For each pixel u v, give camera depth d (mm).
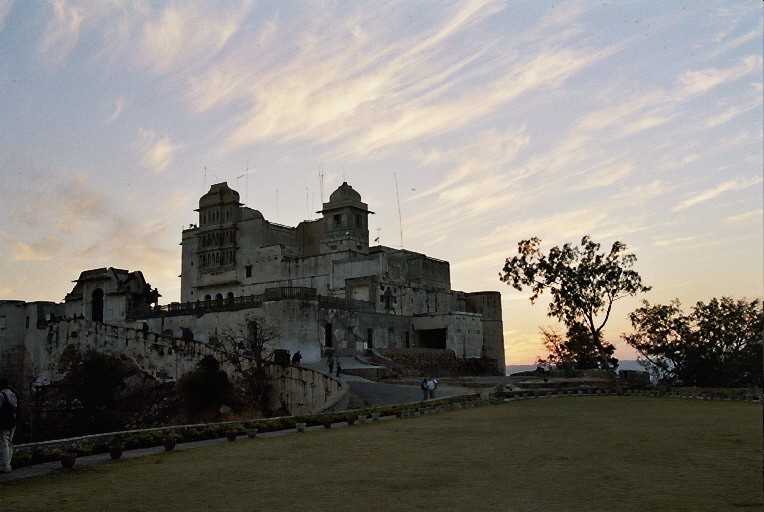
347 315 68875
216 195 92625
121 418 60750
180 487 14781
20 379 79125
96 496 14016
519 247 70250
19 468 17891
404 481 15055
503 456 18656
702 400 46344
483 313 93750
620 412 34500
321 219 93625
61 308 84438
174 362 63125
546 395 51500
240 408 53156
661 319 67688
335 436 24281
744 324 64625
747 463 17000
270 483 15047
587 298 67938
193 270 93875
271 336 61156
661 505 12328
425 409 35031
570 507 12281
